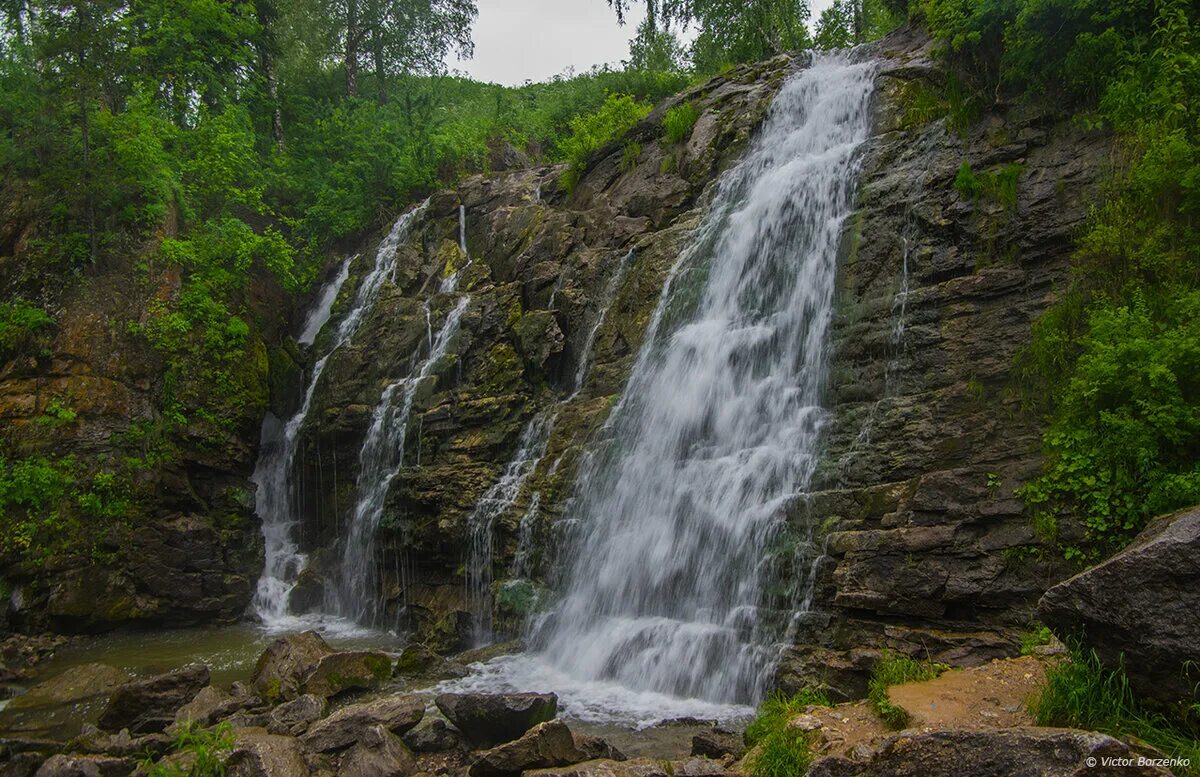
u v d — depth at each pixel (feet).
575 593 44.47
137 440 60.34
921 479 32.99
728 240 51.08
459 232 76.13
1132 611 19.03
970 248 38.42
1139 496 27.43
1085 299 32.81
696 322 49.90
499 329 60.13
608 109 83.97
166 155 73.56
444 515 52.44
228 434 65.00
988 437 32.60
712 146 60.64
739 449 42.29
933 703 22.62
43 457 56.75
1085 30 38.99
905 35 56.95
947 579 30.25
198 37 88.38
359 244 87.92
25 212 66.03
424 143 92.12
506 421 54.75
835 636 32.17
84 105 66.18
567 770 22.74
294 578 63.46
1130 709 19.22
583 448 49.44
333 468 65.41
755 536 37.22
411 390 60.95
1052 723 19.75
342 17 114.73
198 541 59.47
